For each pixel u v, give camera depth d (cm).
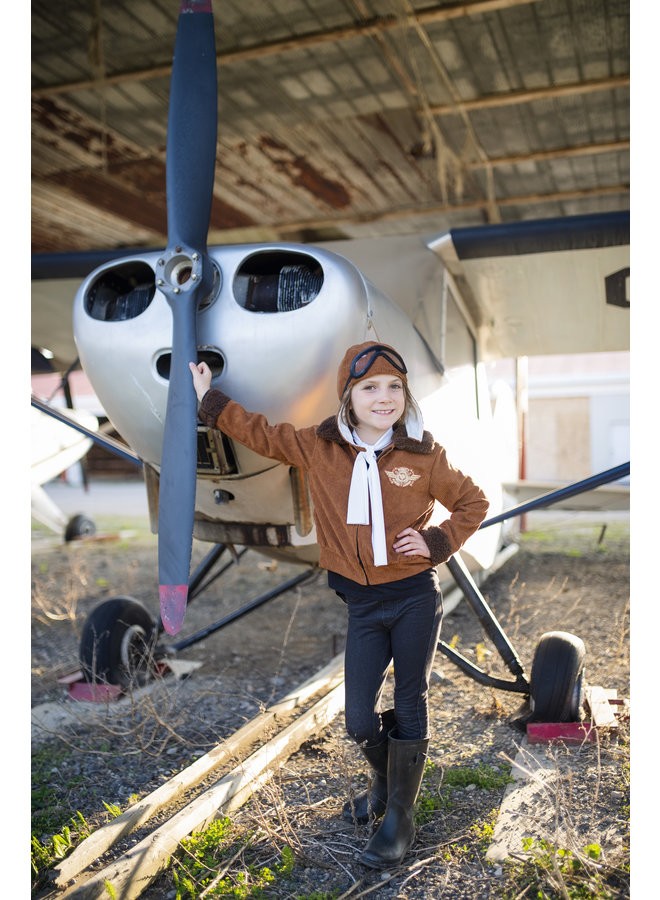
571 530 891
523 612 432
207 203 212
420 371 288
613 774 217
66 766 243
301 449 188
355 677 180
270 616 464
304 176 735
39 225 838
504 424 622
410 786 179
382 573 174
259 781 219
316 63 529
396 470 175
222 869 175
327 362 208
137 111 593
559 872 160
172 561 190
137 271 235
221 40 493
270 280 217
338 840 190
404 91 571
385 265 355
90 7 455
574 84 564
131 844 190
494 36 500
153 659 305
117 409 229
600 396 1639
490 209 806
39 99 568
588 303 412
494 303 410
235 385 210
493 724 268
